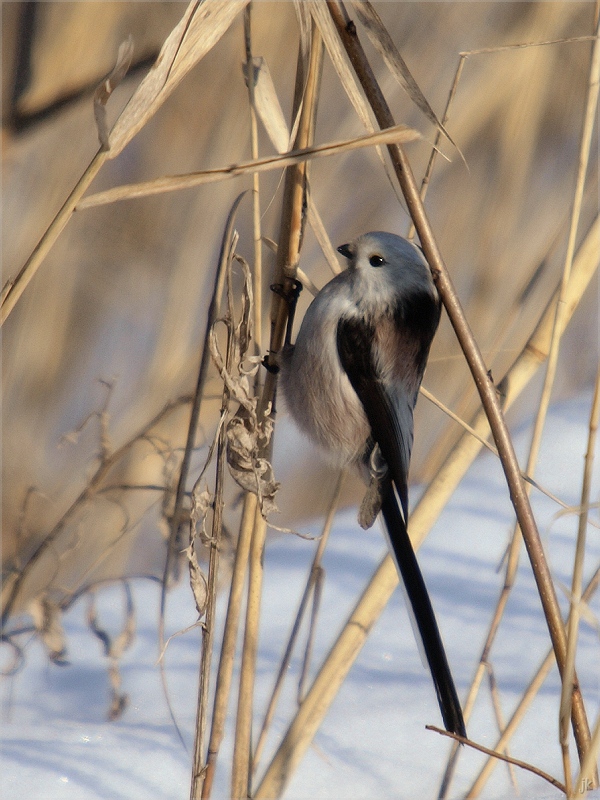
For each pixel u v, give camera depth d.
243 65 5.10
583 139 4.89
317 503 10.79
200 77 9.77
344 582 8.70
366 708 6.59
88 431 9.38
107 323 10.04
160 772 5.66
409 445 5.73
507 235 10.20
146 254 10.14
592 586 5.01
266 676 6.99
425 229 4.57
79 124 9.42
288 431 10.74
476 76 10.15
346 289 5.70
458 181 10.23
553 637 4.47
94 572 8.59
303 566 9.10
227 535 5.82
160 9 9.13
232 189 9.36
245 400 4.54
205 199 9.31
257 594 5.25
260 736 5.48
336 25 4.17
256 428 4.61
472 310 10.17
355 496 10.87
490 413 4.58
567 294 5.44
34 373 9.59
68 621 8.02
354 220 9.94
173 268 9.34
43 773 5.49
